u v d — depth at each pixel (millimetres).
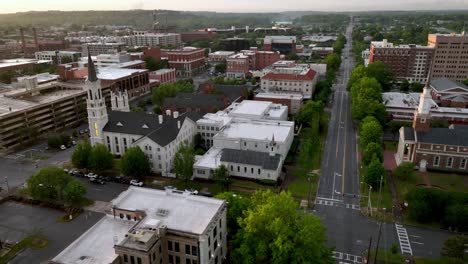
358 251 83000
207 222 70562
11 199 107938
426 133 124750
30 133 152500
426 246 84438
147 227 68000
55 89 194000
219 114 160750
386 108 177625
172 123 133875
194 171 119812
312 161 133125
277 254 62344
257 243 66750
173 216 73000
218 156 126438
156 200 79250
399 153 133875
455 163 122625
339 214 98250
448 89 194625
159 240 66562
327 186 114062
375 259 77000
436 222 93938
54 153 144875
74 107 180750
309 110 168125
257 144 128750
